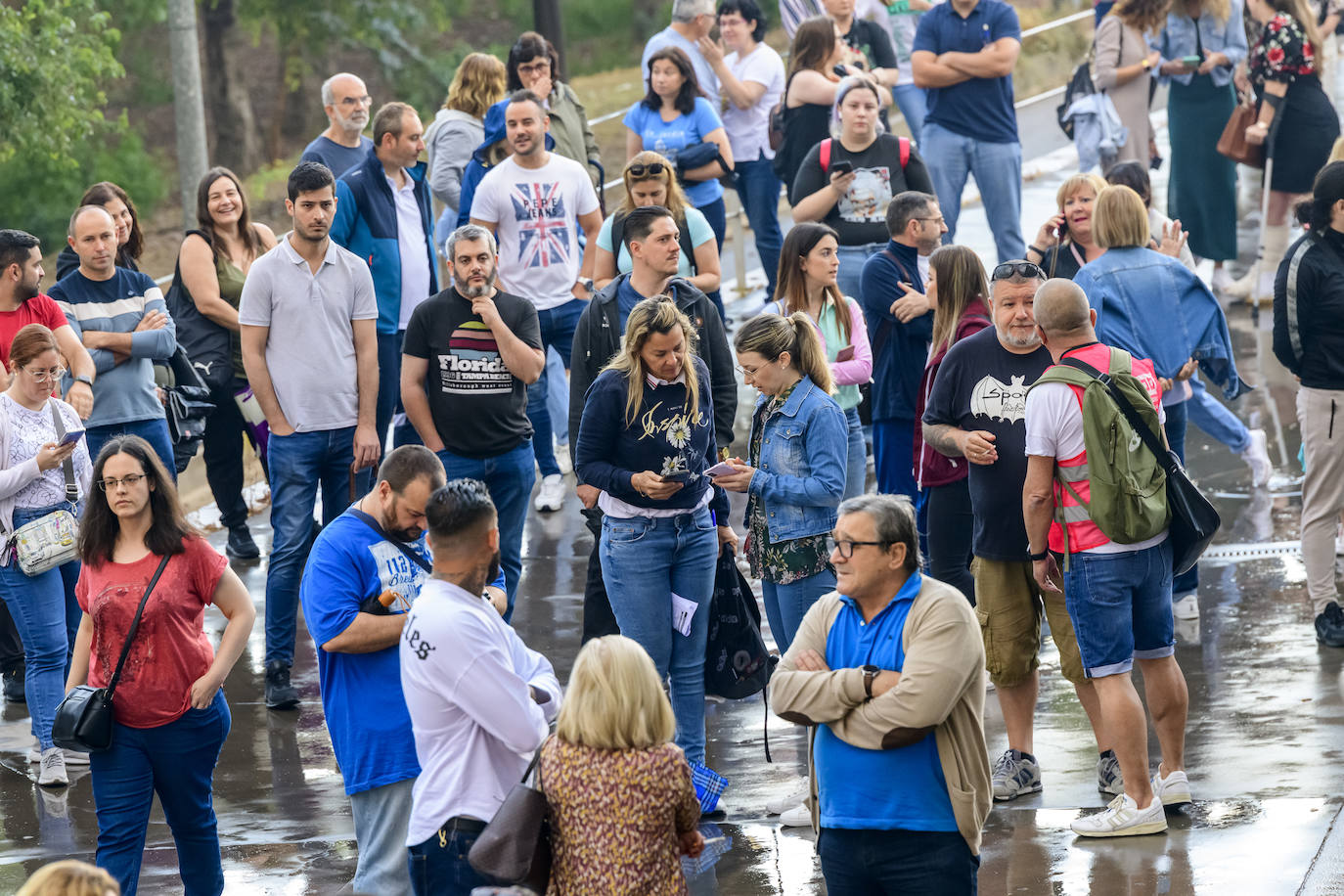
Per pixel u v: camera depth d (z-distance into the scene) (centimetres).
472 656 950
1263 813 1209
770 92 2608
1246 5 2577
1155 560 1191
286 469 1659
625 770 868
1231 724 1395
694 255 1722
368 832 1098
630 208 1725
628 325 1292
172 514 1171
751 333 1311
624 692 873
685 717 1356
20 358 1452
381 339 1931
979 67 2431
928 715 915
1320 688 1455
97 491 1165
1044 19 4459
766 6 7700
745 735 1499
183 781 1178
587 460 1316
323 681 1109
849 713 945
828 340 1559
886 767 943
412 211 1973
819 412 1306
